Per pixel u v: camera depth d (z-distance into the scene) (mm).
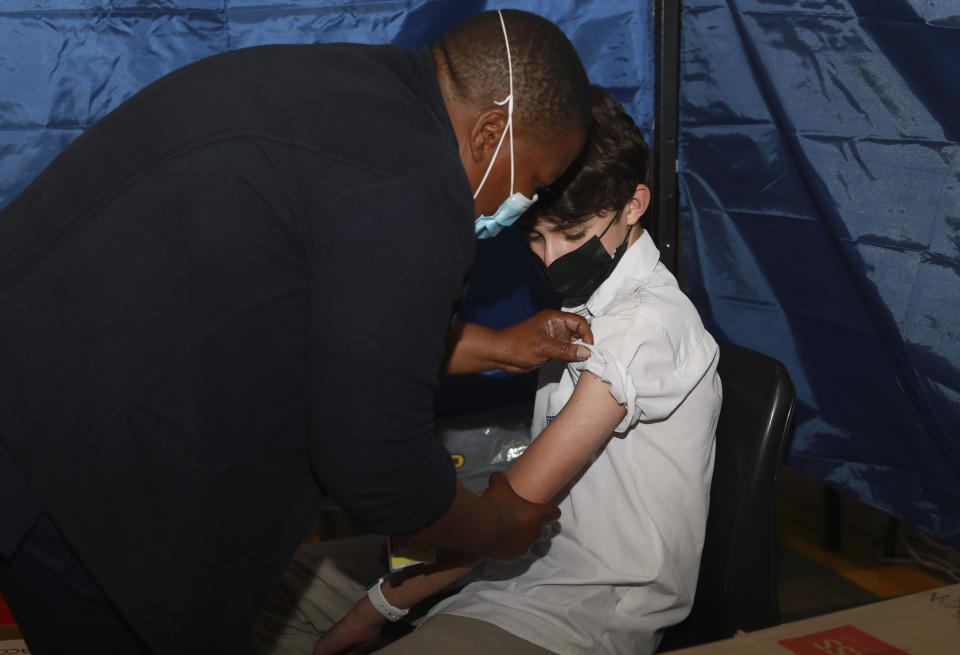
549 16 1594
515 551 1001
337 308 740
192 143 794
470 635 1019
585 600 1083
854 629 861
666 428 1105
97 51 1433
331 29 1505
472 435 1725
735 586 1140
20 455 828
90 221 817
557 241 1134
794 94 1448
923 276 1316
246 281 784
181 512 822
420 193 762
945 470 1376
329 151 771
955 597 908
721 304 1725
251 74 831
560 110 853
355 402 744
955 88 1223
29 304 823
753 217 1619
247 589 890
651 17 1637
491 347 1170
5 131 1433
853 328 1478
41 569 911
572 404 1063
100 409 804
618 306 1108
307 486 904
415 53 878
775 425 1113
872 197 1368
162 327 791
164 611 854
